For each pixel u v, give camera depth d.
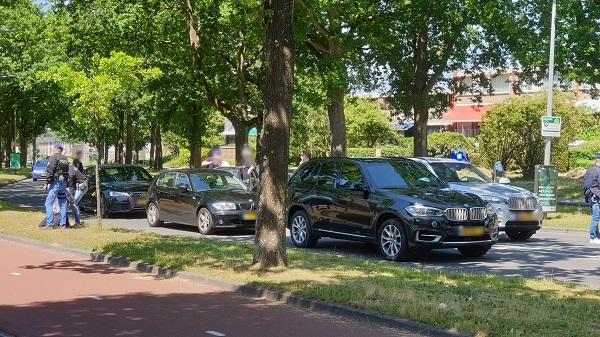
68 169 16.94
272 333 7.23
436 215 12.27
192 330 7.35
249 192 18.11
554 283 9.52
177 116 32.62
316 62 24.92
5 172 57.31
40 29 36.06
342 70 23.94
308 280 9.53
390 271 10.48
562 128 37.16
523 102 36.47
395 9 25.22
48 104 50.84
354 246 15.11
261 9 11.52
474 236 12.51
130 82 16.09
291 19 10.26
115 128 55.84
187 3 24.94
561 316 7.32
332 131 25.64
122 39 26.53
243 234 17.36
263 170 10.58
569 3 24.12
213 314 8.12
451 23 26.50
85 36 26.80
